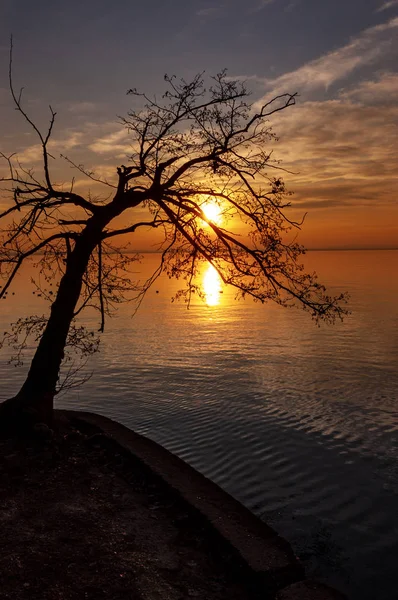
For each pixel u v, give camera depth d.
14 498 6.62
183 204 9.10
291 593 5.02
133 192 9.25
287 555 5.51
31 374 9.12
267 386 23.08
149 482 7.43
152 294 101.94
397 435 15.68
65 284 9.27
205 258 9.06
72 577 5.00
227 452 14.29
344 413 18.39
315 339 38.91
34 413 8.75
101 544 5.67
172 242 9.56
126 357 31.22
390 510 10.29
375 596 7.22
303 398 20.78
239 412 18.64
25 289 105.94
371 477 12.23
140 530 6.11
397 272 168.88
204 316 58.91
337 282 118.31
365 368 27.16
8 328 44.16
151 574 5.20
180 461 8.02
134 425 17.08
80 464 7.95
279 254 8.86
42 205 8.97
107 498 6.91
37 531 5.83
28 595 4.66
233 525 6.07
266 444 14.96
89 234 9.21
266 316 57.94
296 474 12.55
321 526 9.63
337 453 14.09
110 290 9.66
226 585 5.18
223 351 33.66
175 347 35.50
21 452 8.07
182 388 22.78
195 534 6.10
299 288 8.81
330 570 7.96
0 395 21.08
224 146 8.95
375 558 8.34
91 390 22.36
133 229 9.37
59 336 9.17
